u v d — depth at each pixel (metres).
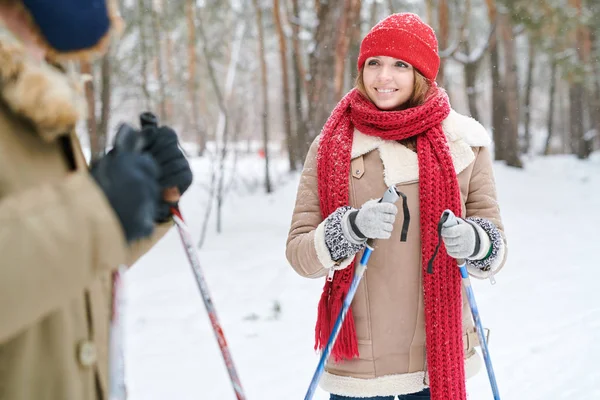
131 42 15.69
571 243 7.27
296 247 2.17
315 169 2.33
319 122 9.38
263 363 3.89
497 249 2.09
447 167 2.13
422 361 2.18
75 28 1.10
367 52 2.24
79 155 1.25
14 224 0.93
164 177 1.45
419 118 2.14
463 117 2.26
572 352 3.91
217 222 8.34
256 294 5.36
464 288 2.26
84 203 1.01
